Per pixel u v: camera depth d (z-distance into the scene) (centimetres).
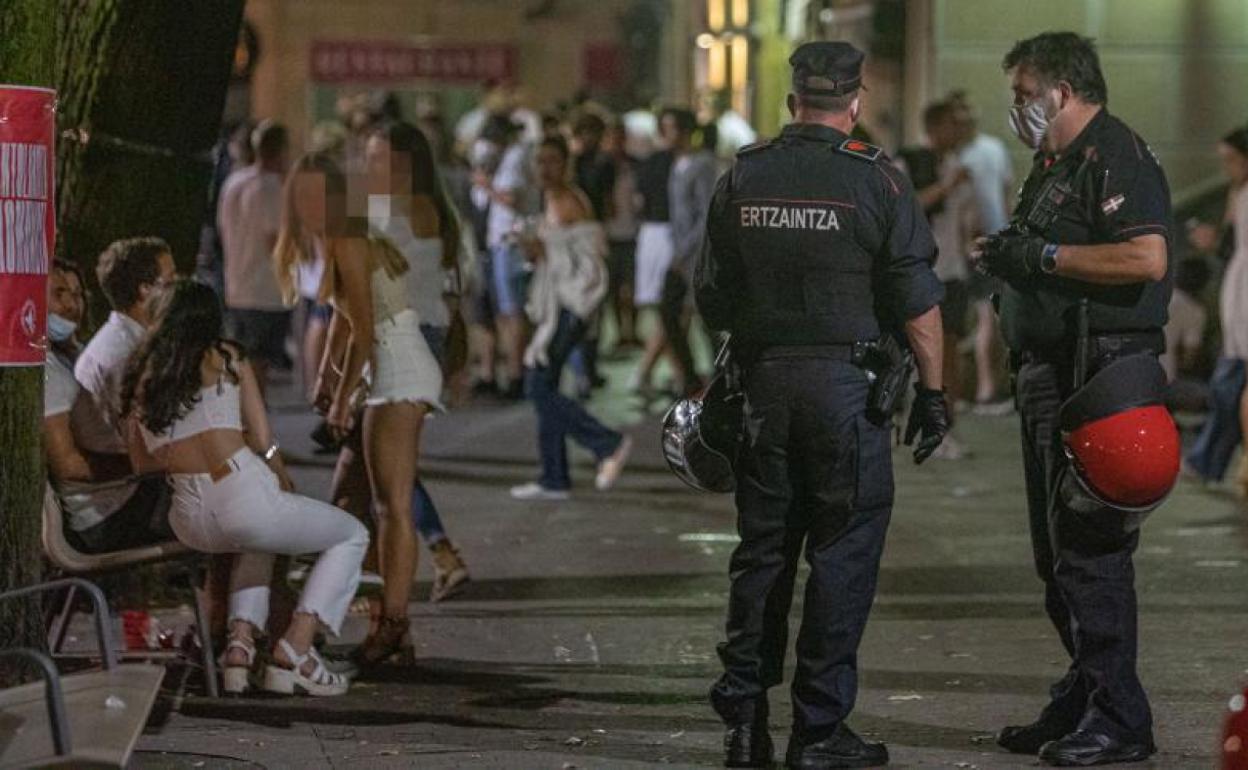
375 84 4709
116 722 739
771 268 956
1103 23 2416
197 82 1356
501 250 2512
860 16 2597
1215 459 1859
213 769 990
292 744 1037
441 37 5053
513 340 2547
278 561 1189
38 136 933
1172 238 969
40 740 726
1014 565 1518
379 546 1214
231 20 1362
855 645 973
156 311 1093
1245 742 718
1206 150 2427
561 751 1019
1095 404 951
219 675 1163
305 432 2248
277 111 4872
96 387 1174
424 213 1272
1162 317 967
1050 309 973
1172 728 1045
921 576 1476
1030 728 1010
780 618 982
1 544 942
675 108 2455
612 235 2673
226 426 1097
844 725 988
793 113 975
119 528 1119
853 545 966
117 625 1320
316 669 1142
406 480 1212
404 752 1019
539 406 1839
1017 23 2412
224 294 2138
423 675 1195
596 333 2662
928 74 2447
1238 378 1838
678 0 4297
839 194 947
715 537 1653
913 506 1791
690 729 1063
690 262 2417
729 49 3650
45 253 941
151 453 1104
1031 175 995
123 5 1327
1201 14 2417
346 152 2362
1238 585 1432
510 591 1442
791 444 966
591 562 1548
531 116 3088
